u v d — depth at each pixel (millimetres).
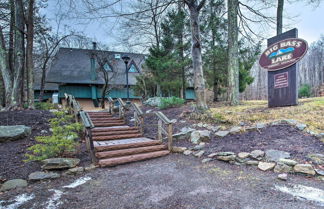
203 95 6949
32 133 5359
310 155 3338
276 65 6688
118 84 16312
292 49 6223
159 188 2875
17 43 7730
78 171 3672
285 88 6500
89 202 2498
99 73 16016
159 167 3961
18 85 7691
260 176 3094
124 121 7848
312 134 4109
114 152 4457
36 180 3189
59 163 3590
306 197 2348
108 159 4219
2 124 5590
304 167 2990
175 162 4262
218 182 2977
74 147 4445
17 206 2410
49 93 16969
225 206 2246
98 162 4035
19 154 4094
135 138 6098
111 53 16703
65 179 3361
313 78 21750
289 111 5738
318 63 21094
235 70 8562
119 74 17312
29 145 4625
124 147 4871
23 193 2777
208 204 2316
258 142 4273
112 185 3066
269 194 2475
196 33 6828
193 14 6824
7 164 3594
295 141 3971
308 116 5086
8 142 4664
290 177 2959
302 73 23453
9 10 9695
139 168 3959
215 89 11984
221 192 2619
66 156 4203
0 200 2566
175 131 6094
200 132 5301
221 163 3896
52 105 9531
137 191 2803
